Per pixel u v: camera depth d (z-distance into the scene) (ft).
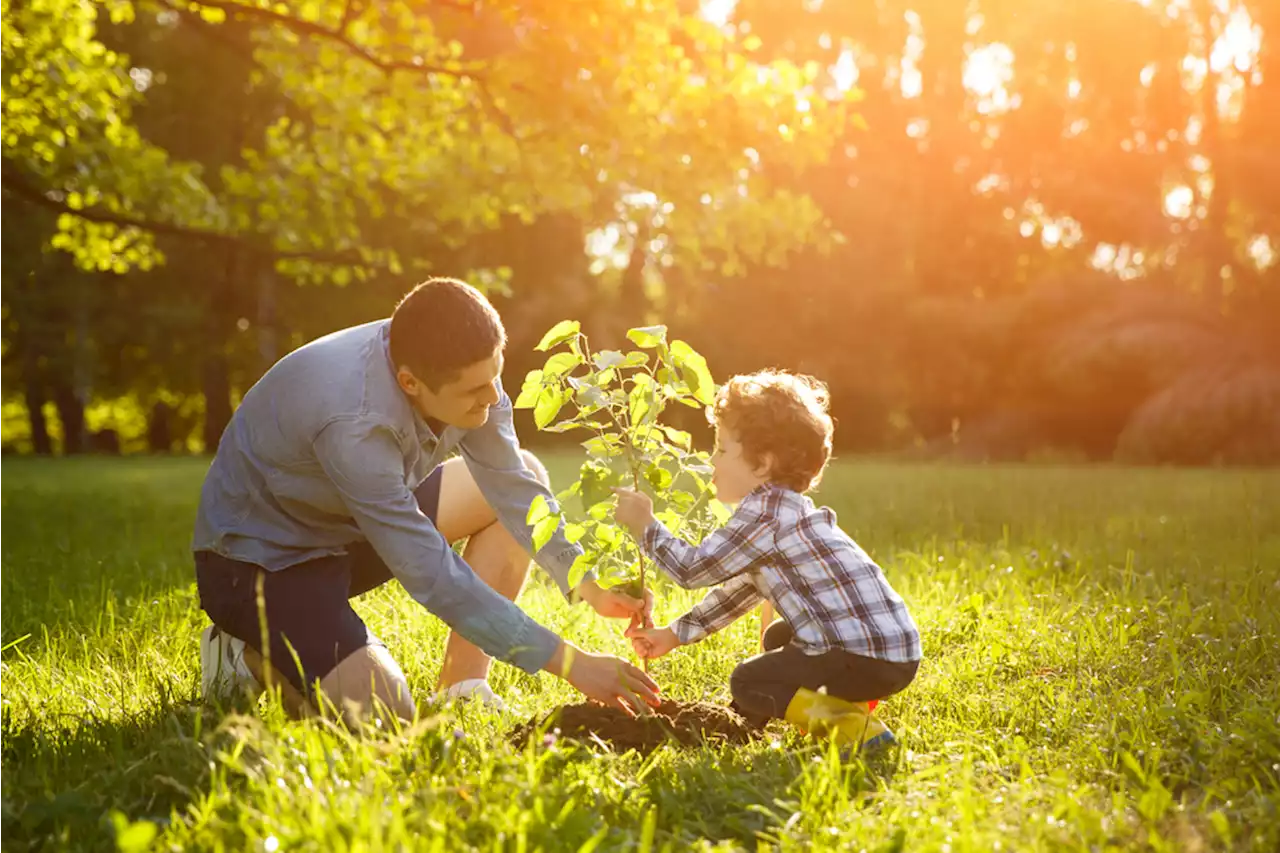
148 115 74.79
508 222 82.28
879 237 84.38
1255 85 73.97
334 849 6.16
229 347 86.22
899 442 92.02
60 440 116.78
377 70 35.63
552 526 9.86
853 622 9.56
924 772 8.01
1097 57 76.69
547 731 9.27
